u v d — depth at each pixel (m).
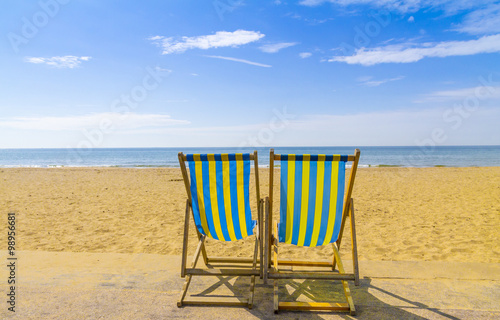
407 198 7.86
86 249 4.11
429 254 3.79
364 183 11.13
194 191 2.52
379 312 2.17
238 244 4.38
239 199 2.52
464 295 2.39
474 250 3.90
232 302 2.29
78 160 44.56
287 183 2.40
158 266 2.98
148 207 6.90
